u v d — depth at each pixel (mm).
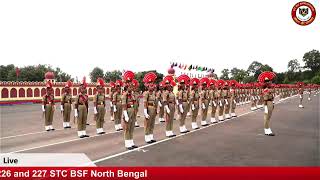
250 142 12055
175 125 17531
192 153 10070
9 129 16250
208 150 10539
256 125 17312
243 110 28734
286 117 21484
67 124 16844
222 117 19969
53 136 13719
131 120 10859
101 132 14555
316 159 9273
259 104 33094
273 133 14367
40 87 43156
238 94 35938
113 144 11633
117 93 15641
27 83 41219
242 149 10711
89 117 22438
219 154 9922
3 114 25188
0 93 37656
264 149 10711
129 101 10859
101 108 14445
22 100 40531
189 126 17141
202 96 17266
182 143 11820
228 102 21094
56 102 44188
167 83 13492
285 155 9789
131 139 10961
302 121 19141
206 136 13516
